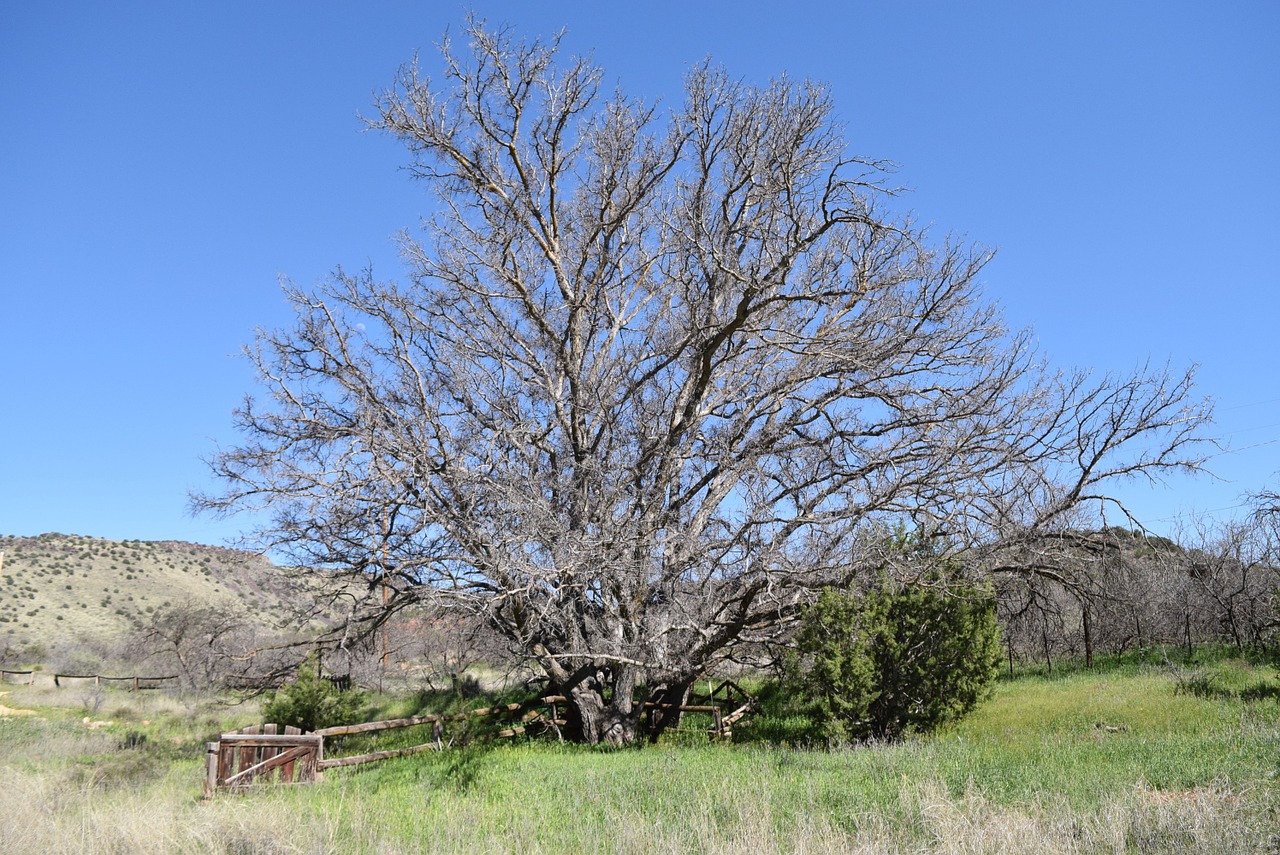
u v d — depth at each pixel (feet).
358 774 46.37
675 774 39.45
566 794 36.40
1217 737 39.42
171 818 33.09
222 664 65.21
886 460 55.93
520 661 55.62
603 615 60.70
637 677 61.93
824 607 50.62
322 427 56.80
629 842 27.96
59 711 94.07
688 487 61.36
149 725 85.15
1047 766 35.81
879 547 51.21
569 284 65.72
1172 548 67.51
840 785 34.91
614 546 54.13
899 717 50.83
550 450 61.87
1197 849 24.08
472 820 32.32
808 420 62.95
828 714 50.16
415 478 53.52
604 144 63.62
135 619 186.70
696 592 57.67
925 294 59.62
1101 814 27.40
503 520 52.08
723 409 67.97
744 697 69.36
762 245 62.95
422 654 77.05
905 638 51.03
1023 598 67.56
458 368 60.23
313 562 55.62
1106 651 85.76
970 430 57.47
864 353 59.26
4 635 161.79
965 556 53.16
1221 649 77.15
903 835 27.66
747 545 54.29
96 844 31.17
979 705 54.08
